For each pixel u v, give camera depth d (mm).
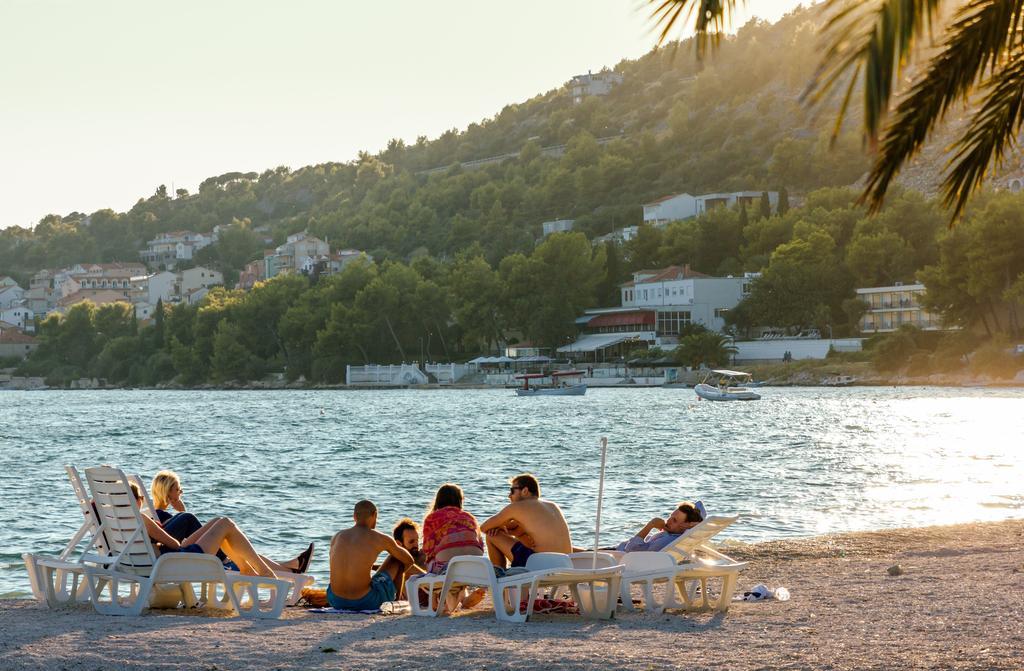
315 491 35312
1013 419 65625
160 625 12000
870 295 142500
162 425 88375
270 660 9875
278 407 119750
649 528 13961
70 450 61062
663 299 165250
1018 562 16016
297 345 195750
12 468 46938
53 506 30328
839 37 5191
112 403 146875
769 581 15266
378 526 27031
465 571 12562
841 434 57188
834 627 11117
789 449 47812
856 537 19922
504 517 13047
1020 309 121688
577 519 25812
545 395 133625
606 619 12266
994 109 7672
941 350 124312
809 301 146375
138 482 14078
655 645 10352
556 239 172500
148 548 12906
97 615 12938
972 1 6664
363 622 12211
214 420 94812
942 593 13211
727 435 59344
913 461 39719
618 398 121875
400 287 188250
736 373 111125
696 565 12844
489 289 175000
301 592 14219
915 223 150000
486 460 47219
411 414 97000
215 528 13406
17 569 19938
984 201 145875
